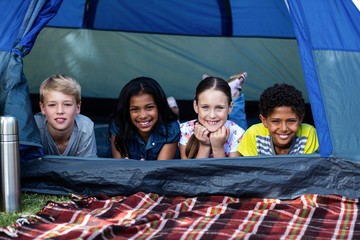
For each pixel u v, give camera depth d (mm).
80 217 3297
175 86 5695
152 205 3531
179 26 5766
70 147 3973
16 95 3693
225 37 5766
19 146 3557
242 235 3078
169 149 4051
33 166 3727
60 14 5684
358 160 3605
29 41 3764
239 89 4902
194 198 3621
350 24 3773
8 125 3424
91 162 3711
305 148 3881
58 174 3693
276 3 5676
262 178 3627
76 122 3992
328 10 3777
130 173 3652
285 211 3396
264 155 3770
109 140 4441
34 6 3770
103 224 3230
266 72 5727
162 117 4023
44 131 3932
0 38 3766
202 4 5734
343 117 3670
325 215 3389
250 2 5707
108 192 3662
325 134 3658
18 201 3482
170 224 3223
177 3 5738
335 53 3734
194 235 3074
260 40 5742
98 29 5727
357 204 3541
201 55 5762
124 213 3395
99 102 5648
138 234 3115
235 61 5746
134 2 5730
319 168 3631
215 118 3910
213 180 3650
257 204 3484
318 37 3734
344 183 3611
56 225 3221
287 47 5738
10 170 3441
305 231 3158
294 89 3807
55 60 5660
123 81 5688
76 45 5688
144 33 5758
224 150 4062
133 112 3961
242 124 4793
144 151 4066
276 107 3760
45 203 3594
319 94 3688
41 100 3895
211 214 3404
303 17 3719
